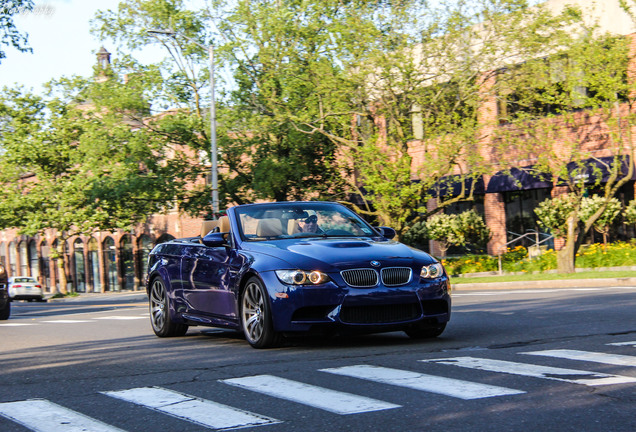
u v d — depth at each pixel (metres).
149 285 11.45
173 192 32.50
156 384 6.60
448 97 25.86
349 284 8.16
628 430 4.47
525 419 4.81
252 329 8.77
